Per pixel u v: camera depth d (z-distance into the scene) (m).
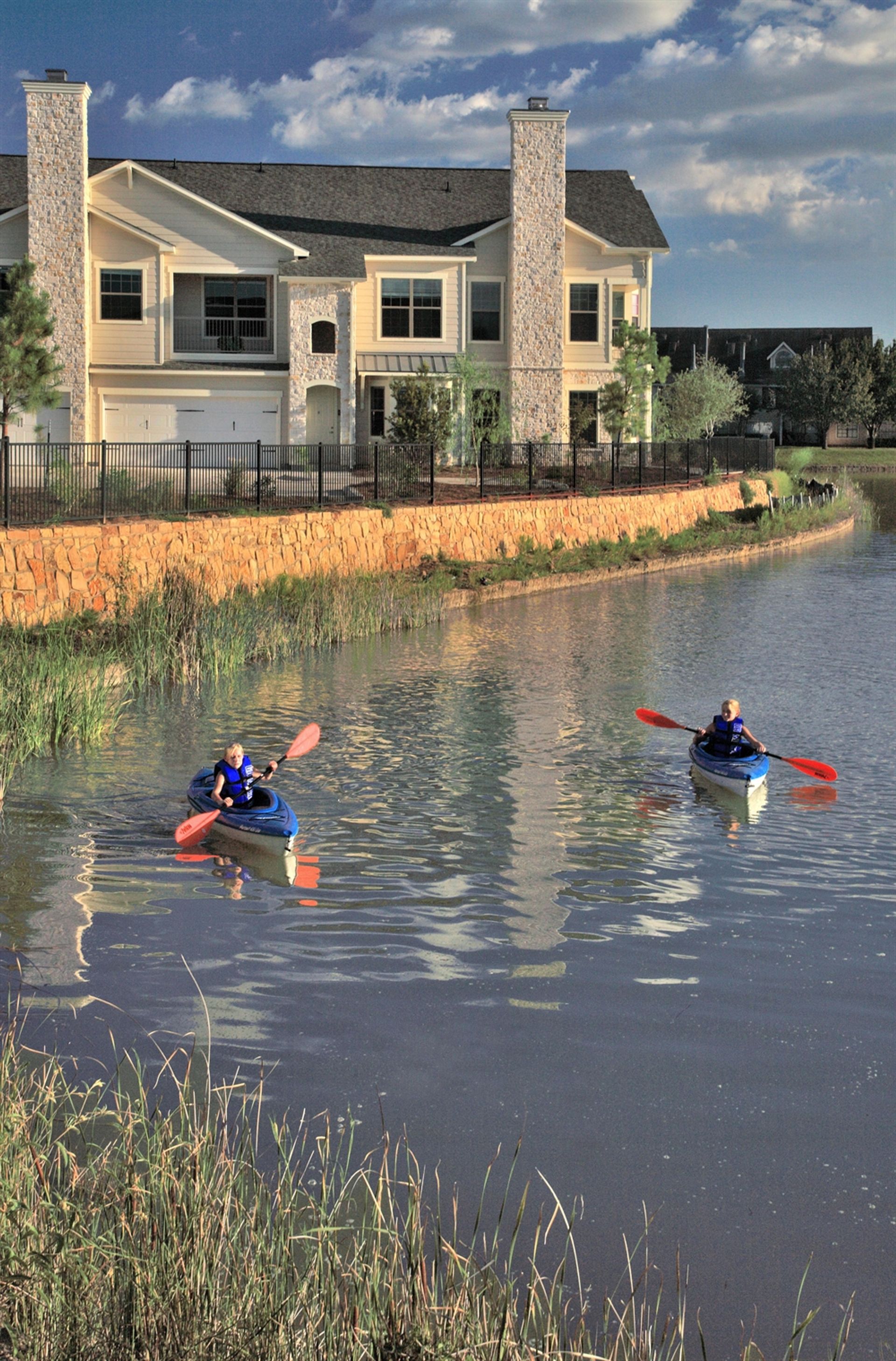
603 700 20.89
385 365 48.03
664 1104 8.16
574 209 52.00
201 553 26.92
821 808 15.03
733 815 14.73
